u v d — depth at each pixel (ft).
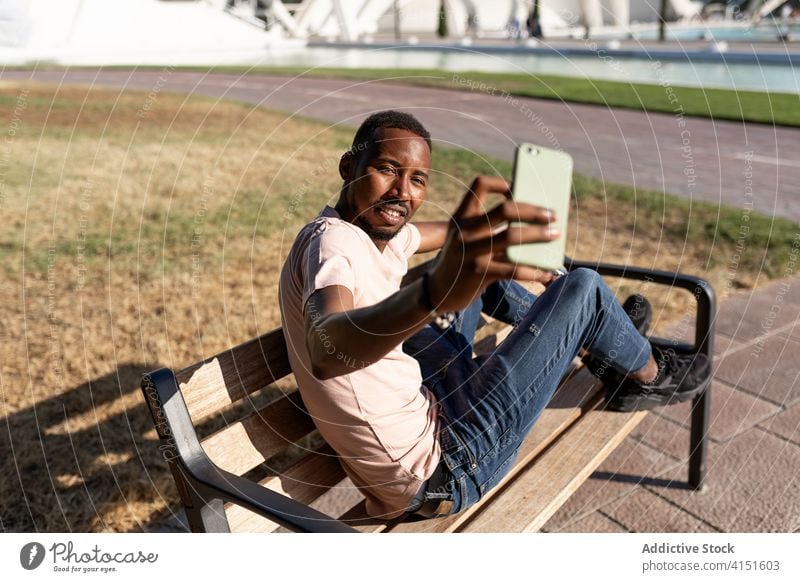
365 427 4.96
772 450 8.23
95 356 10.34
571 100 35.81
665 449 8.32
